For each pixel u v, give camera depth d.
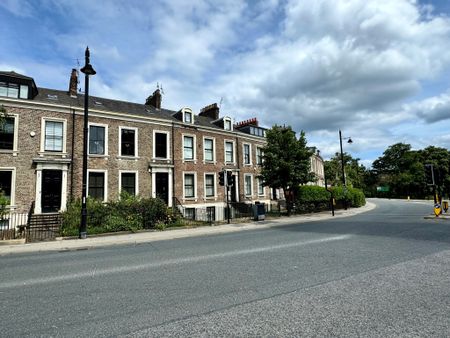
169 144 22.86
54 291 5.23
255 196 29.08
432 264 6.32
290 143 21.31
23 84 17.66
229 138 27.42
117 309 4.23
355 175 66.81
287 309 4.04
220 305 4.27
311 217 21.03
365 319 3.64
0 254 9.78
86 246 11.18
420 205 33.28
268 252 8.23
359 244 8.98
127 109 22.84
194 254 8.48
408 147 70.19
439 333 3.22
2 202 13.70
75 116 18.73
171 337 3.28
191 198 23.44
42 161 16.97
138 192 20.70
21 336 3.42
